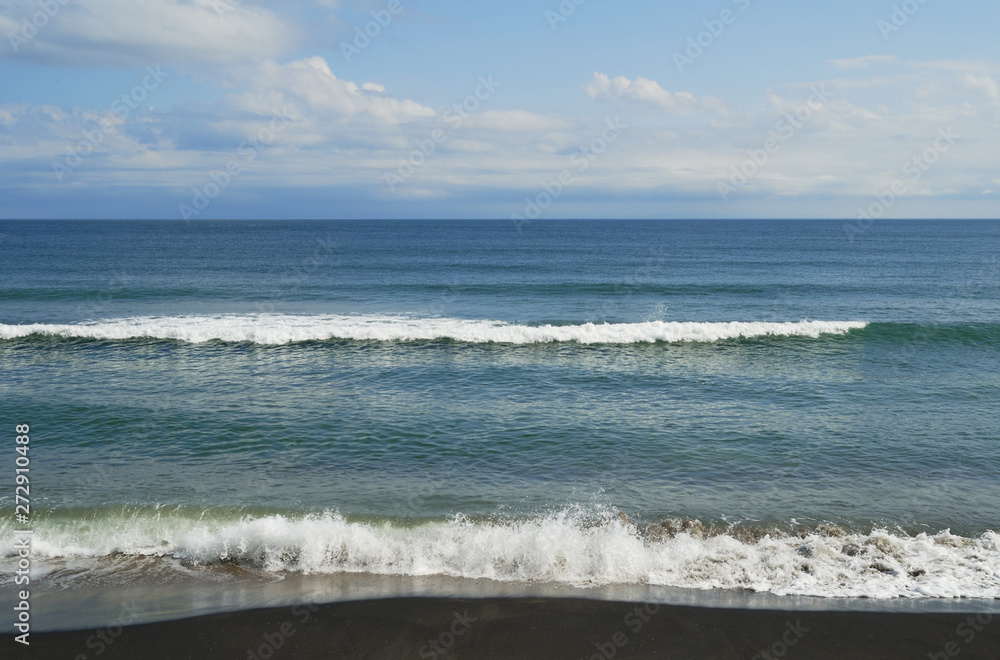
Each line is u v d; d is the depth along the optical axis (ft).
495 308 82.58
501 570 21.85
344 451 33.65
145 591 20.45
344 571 21.81
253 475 30.45
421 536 24.06
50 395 43.29
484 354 56.80
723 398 43.45
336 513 26.16
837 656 17.13
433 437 35.70
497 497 28.07
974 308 80.79
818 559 22.13
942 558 22.16
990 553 22.44
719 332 63.72
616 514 26.30
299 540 22.88
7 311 78.02
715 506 27.07
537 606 19.54
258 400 42.57
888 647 17.44
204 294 93.09
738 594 20.29
